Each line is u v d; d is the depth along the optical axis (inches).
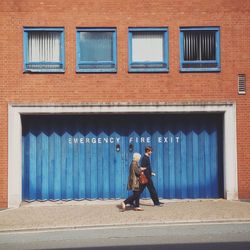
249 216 545.0
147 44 671.8
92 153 678.5
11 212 606.2
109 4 667.4
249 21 671.8
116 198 677.9
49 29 663.8
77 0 665.6
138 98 663.8
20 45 660.1
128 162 679.7
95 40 669.3
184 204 635.5
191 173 680.4
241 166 665.0
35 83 660.1
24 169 672.4
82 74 663.1
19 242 441.4
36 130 676.7
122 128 681.0
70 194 674.2
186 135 682.2
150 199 679.1
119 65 665.0
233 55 671.1
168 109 663.1
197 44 673.0
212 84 668.7
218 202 647.1
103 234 468.8
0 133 653.9
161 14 668.7
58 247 414.6
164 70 665.6
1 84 657.0
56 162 675.4
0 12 660.7
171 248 396.8
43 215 578.9
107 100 662.5
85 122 679.1
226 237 441.1
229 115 666.8
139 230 485.4
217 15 671.8
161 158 680.4
